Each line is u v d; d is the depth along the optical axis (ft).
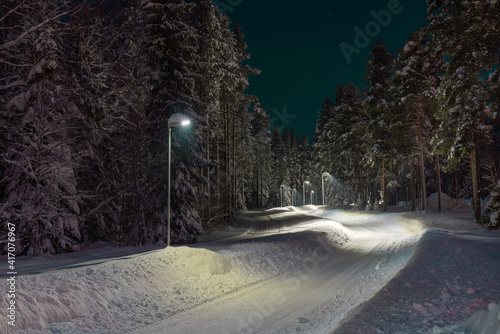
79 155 70.08
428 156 128.26
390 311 23.52
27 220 58.49
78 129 70.49
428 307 23.99
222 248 57.52
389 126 124.36
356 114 167.94
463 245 47.96
